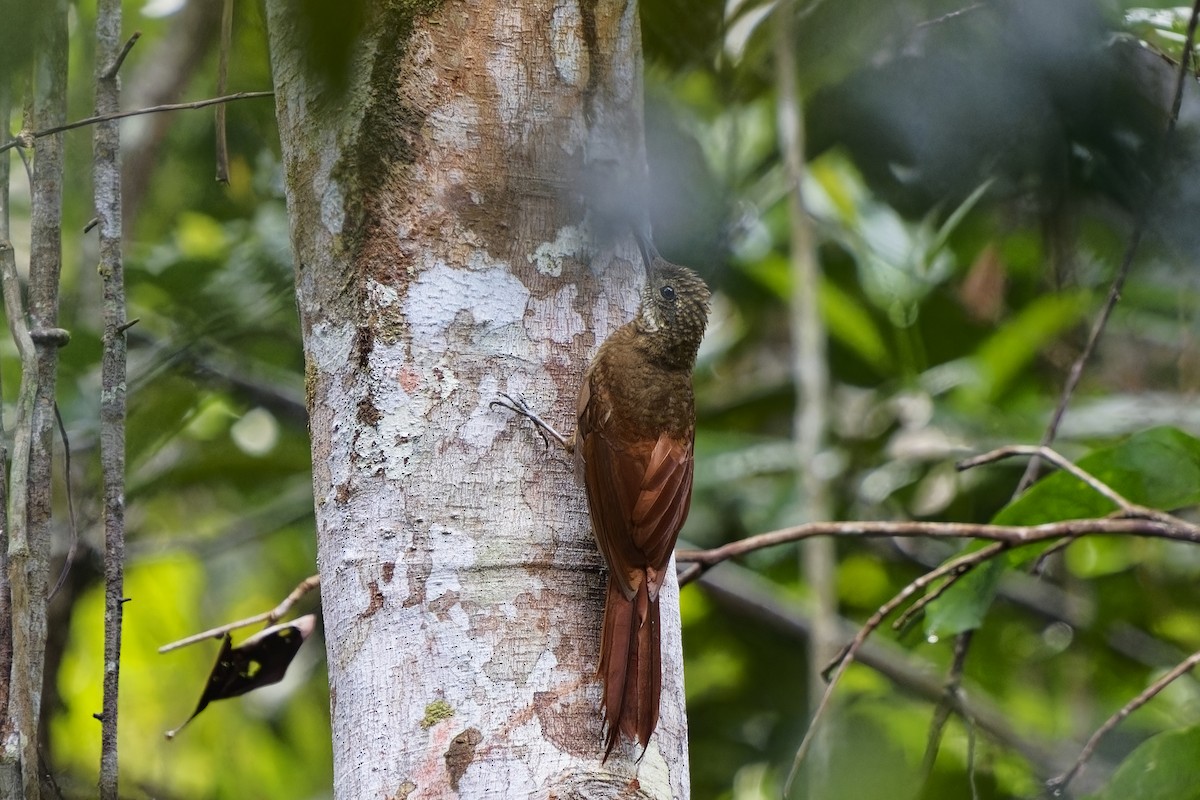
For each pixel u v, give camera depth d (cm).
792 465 1302
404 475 683
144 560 1381
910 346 1367
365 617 671
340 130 719
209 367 1337
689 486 810
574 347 728
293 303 1301
